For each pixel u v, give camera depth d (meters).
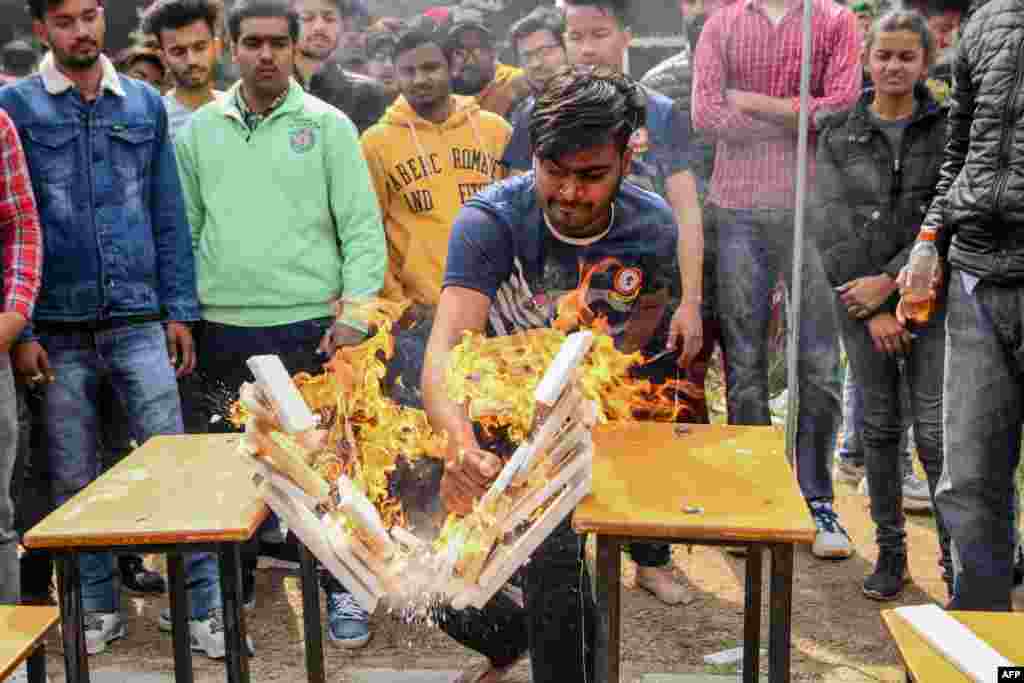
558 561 2.32
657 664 3.09
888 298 3.41
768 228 3.75
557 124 2.11
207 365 3.51
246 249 3.40
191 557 3.18
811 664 3.08
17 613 2.00
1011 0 2.59
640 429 2.48
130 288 3.22
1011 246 2.62
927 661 1.79
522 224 2.33
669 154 3.56
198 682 3.06
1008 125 2.57
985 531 2.77
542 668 2.39
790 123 3.65
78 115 3.16
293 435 1.97
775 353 4.48
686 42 3.93
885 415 3.46
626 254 2.35
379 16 4.72
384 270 3.48
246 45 3.34
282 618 3.47
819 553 3.79
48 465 3.32
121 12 4.95
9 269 2.95
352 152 3.46
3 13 5.61
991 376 2.69
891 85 3.40
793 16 3.63
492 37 4.07
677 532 1.94
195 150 3.44
